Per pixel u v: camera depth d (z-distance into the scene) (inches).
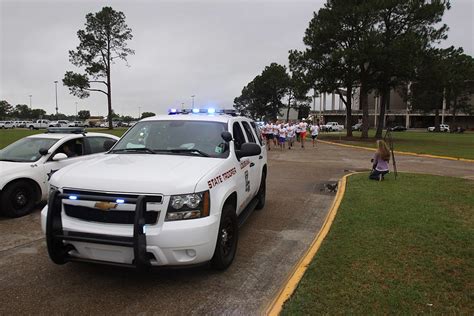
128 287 167.2
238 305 152.8
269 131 984.3
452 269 173.5
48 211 158.9
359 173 485.7
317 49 1378.0
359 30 1274.6
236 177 203.3
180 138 212.5
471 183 395.5
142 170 168.1
